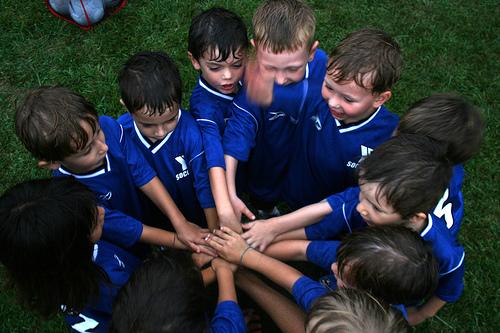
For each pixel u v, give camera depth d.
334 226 1.83
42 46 3.23
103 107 2.93
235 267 1.89
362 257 1.31
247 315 2.22
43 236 1.24
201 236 1.94
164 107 1.67
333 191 2.12
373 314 1.14
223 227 1.89
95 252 1.58
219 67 1.87
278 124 1.98
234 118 1.96
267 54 1.73
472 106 1.62
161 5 3.39
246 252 1.84
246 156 1.97
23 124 1.49
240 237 1.88
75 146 1.49
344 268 1.38
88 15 3.21
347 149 1.86
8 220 1.24
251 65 1.88
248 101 1.91
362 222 1.76
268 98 1.87
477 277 2.38
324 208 1.84
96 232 1.45
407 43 3.27
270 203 2.47
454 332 2.24
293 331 1.86
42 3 3.41
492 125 2.90
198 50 1.84
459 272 1.64
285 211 2.68
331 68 1.64
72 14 3.24
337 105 1.70
